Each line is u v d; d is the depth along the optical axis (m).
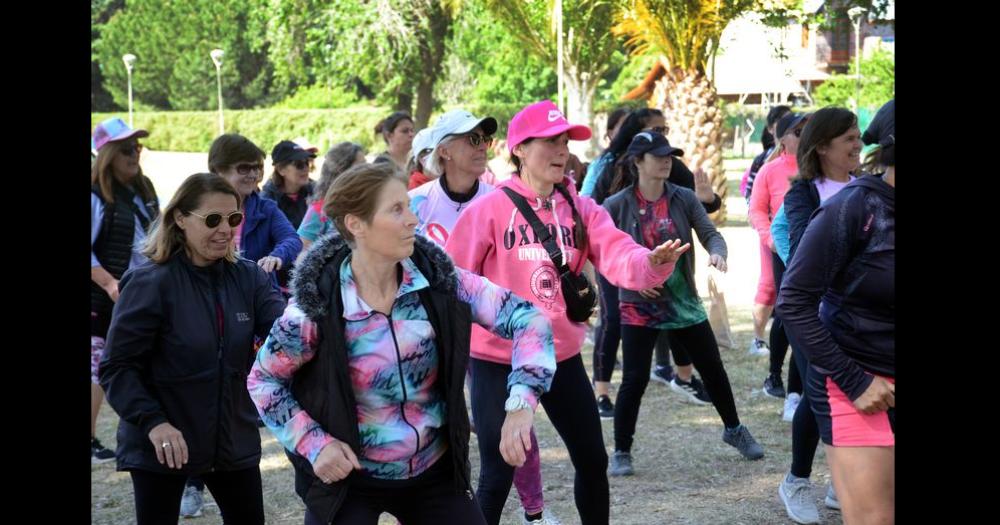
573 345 4.29
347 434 2.99
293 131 52.56
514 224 4.32
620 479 5.89
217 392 3.74
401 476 3.10
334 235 3.09
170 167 41.34
